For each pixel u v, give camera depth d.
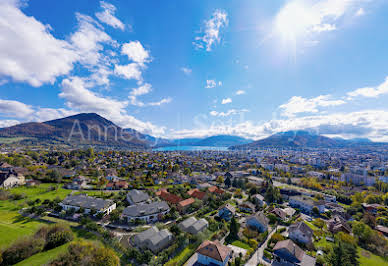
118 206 76.12
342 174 168.25
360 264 45.41
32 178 108.81
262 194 110.94
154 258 41.56
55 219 60.97
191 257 44.97
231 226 56.88
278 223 69.62
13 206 69.44
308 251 49.62
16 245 38.50
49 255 39.25
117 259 37.94
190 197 92.38
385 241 54.97
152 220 65.50
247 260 44.88
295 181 154.25
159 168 173.75
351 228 67.31
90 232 52.97
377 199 103.31
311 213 87.50
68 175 119.38
